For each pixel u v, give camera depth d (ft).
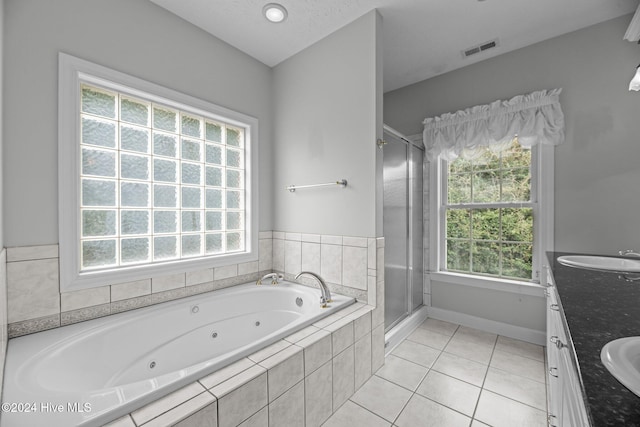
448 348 7.39
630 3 6.12
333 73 7.13
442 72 9.14
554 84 7.30
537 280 7.73
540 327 7.63
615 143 6.54
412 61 8.48
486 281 8.37
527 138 7.41
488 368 6.45
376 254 6.38
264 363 3.97
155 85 6.05
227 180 7.84
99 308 5.32
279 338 4.67
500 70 8.14
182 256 6.88
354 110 6.72
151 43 6.03
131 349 5.23
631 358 1.86
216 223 7.59
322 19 6.65
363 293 6.56
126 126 5.98
